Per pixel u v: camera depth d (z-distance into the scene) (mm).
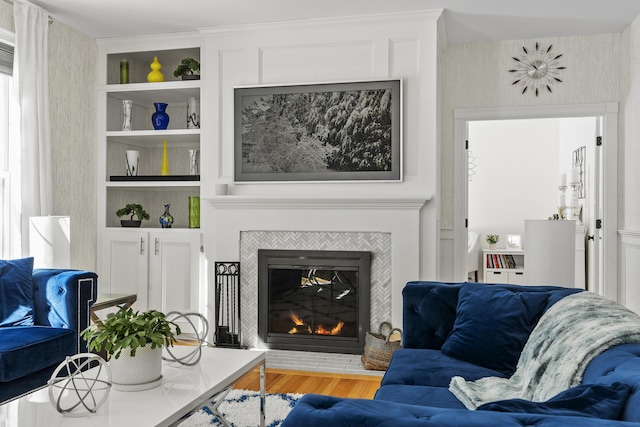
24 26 3846
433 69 4082
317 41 4297
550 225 4000
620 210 4594
